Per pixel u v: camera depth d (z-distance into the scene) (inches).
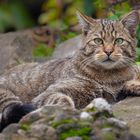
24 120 275.4
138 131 291.7
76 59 382.3
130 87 367.6
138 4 494.6
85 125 264.1
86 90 370.0
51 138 262.2
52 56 511.2
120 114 318.0
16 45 535.5
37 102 358.0
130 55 377.4
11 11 616.7
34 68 403.2
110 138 259.8
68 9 600.7
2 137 274.2
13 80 397.7
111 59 368.8
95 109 274.1
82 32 384.2
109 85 375.2
